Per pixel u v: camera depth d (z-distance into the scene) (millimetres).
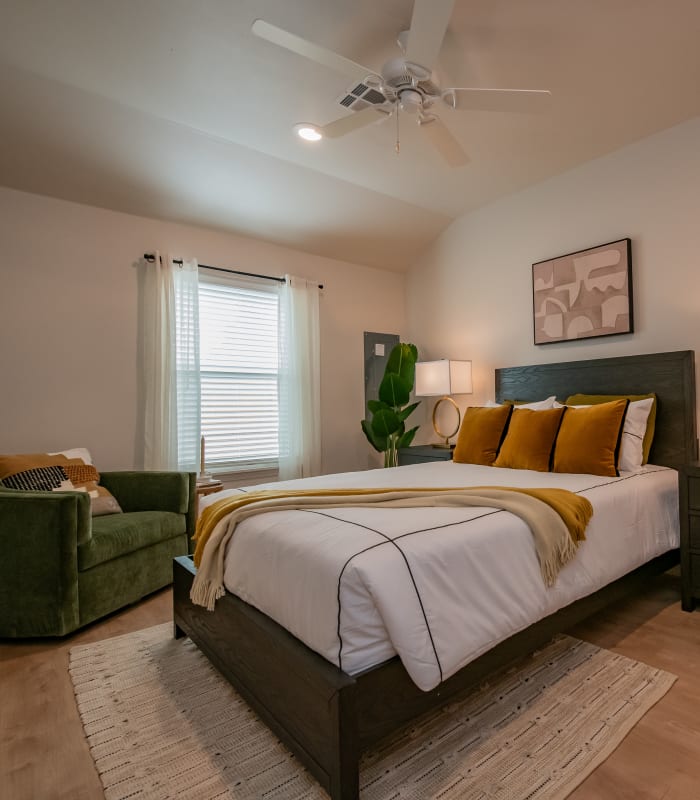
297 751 1271
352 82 2404
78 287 3119
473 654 1328
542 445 2721
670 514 2402
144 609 2496
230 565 1713
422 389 4055
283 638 1372
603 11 1965
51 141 2742
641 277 3037
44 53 2242
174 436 3336
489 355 4020
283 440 3967
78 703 1645
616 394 3100
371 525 1468
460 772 1285
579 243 3361
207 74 2369
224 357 3789
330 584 1239
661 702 1582
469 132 2914
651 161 2979
